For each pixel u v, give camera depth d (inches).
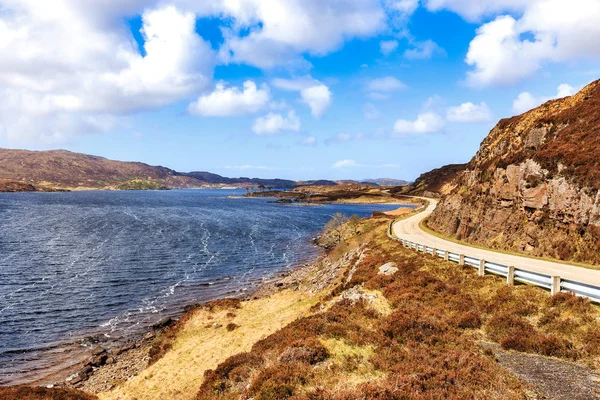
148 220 5300.2
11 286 1940.2
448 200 2436.0
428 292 862.5
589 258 1032.8
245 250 3221.0
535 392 416.5
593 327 551.8
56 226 4274.1
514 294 732.0
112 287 2001.7
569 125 1521.9
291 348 598.9
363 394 415.5
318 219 6033.5
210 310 1501.0
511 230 1461.6
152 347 1268.5
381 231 2504.9
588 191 1123.3
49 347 1302.9
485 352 541.3
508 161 1708.9
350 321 724.7
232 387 604.1
